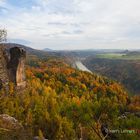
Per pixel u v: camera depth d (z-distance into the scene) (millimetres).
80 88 138000
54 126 45031
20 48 67875
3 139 20578
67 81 143250
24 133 23984
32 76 130625
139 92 198500
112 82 163125
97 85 147125
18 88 68062
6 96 60469
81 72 170500
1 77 59812
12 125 27891
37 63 187000
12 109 56562
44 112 58625
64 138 33562
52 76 145375
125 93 146625
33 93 81125
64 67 187750
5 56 65500
